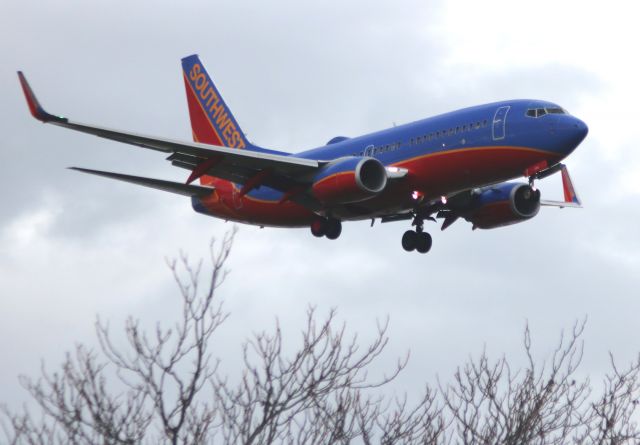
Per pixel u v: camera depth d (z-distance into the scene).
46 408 42.69
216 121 163.00
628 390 49.69
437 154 126.50
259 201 144.88
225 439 42.50
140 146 126.75
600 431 48.25
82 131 119.62
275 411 43.59
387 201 131.88
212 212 152.00
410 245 145.50
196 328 44.38
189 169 134.25
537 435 48.06
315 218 142.25
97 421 42.09
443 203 134.38
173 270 46.19
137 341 43.84
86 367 43.78
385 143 133.62
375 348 47.47
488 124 122.94
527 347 52.56
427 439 46.94
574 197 156.00
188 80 166.88
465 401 50.00
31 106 111.44
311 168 130.50
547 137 119.19
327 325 47.44
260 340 46.19
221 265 46.38
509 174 123.50
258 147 156.50
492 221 140.38
